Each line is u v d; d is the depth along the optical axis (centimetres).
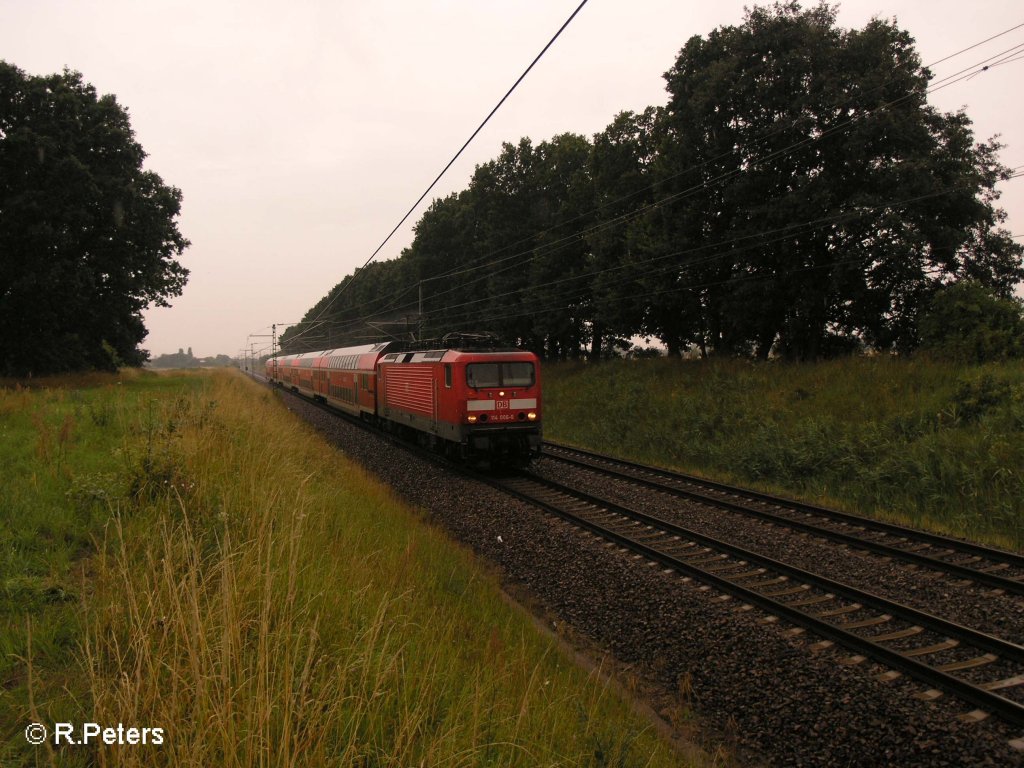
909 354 1783
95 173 2841
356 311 7812
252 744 278
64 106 2781
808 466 1323
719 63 1975
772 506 1140
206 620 358
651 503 1143
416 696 383
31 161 2631
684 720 498
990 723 459
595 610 694
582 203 2942
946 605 672
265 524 557
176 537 531
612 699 505
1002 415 1204
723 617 637
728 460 1495
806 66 1834
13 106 2677
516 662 506
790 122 1809
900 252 1631
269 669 355
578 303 2980
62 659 373
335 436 2033
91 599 425
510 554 880
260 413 1734
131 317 3678
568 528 967
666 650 600
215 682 309
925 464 1147
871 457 1270
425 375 1623
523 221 3406
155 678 307
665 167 2286
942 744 435
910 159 1658
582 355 3356
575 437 2083
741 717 496
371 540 757
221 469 786
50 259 2759
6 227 2622
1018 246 1781
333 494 938
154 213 3095
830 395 1617
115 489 659
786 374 1861
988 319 1554
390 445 1869
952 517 1015
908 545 888
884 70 1722
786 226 1809
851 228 1728
